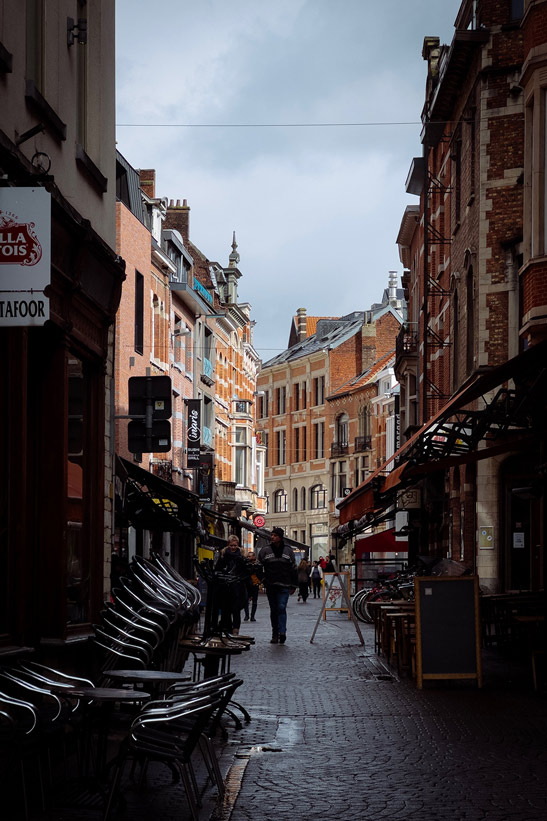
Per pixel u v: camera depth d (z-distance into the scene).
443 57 36.69
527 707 12.57
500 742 10.20
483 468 26.38
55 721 7.39
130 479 25.39
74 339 11.37
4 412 9.14
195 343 50.28
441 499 32.34
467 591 14.51
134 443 18.00
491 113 26.91
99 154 12.77
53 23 10.85
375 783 8.42
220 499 59.47
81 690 7.30
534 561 25.95
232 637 13.03
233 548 22.48
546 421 17.78
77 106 12.17
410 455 18.97
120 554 25.27
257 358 76.25
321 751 9.80
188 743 6.92
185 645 11.40
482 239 26.78
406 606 17.09
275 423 103.44
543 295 17.69
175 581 12.95
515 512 26.30
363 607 28.06
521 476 26.28
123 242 36.12
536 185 17.80
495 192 26.77
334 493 92.25
